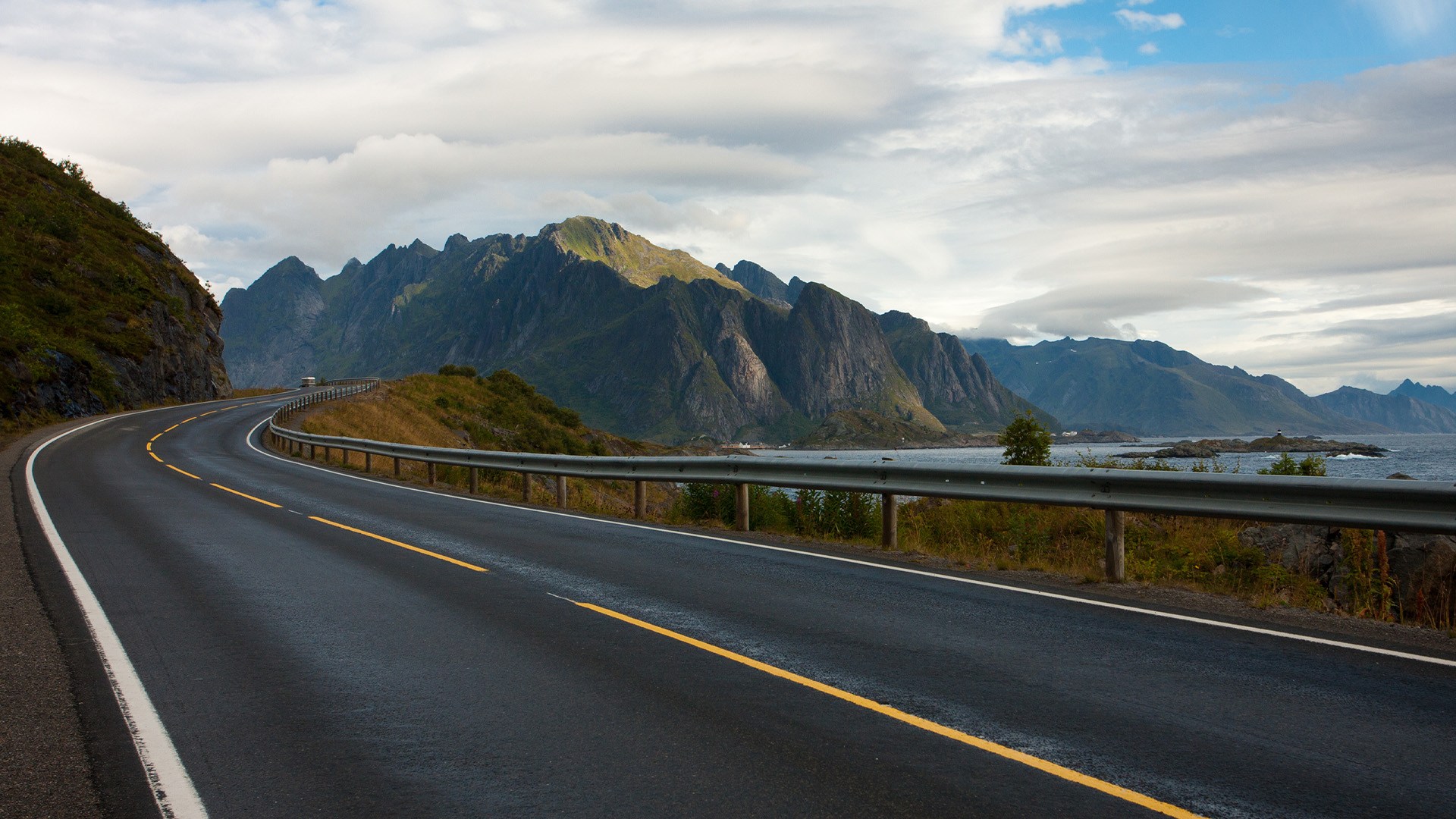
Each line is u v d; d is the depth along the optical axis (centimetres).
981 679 538
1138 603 760
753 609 732
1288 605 773
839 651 600
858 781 390
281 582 845
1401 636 655
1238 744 434
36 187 7019
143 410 5328
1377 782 390
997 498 985
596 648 609
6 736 447
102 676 549
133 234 7938
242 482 2006
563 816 357
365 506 1555
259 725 463
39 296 5250
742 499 1317
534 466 1773
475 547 1077
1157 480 839
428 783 389
